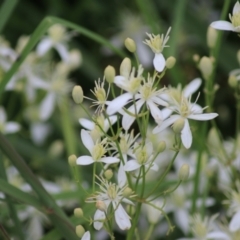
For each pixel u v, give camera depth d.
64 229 0.74
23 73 0.96
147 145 0.70
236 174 0.82
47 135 1.06
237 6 0.73
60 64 0.99
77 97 0.70
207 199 0.88
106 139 0.71
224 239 0.81
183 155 0.95
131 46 0.71
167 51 0.88
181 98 0.71
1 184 0.73
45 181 0.94
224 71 1.09
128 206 0.74
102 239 0.93
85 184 0.93
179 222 0.90
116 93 0.99
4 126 0.93
